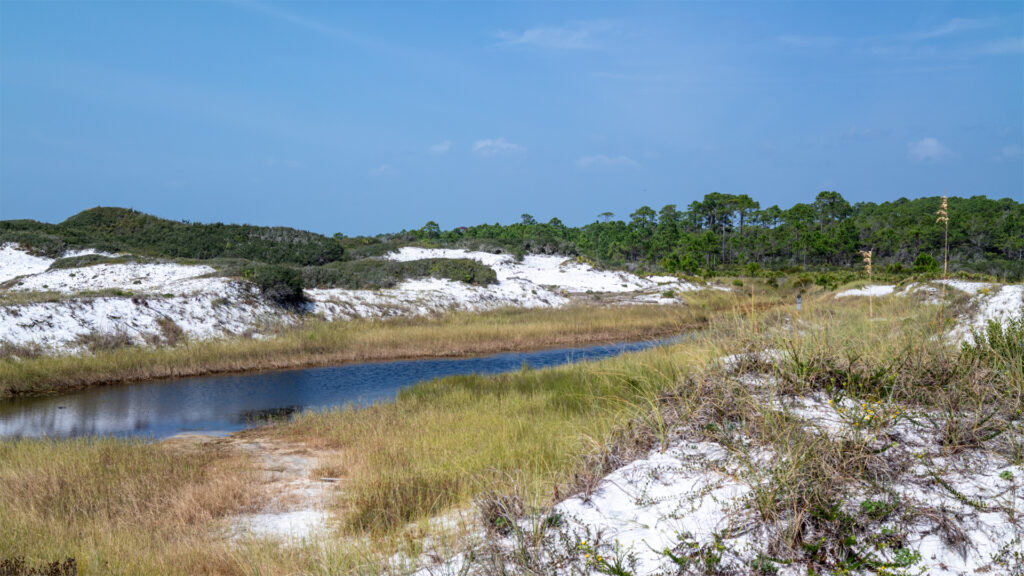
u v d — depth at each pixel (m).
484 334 25.41
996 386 6.01
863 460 5.08
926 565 4.13
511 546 4.86
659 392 7.32
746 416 6.04
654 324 28.34
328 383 18.06
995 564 4.09
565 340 26.06
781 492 4.73
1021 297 10.70
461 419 11.55
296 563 5.33
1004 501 4.51
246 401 15.74
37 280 33.44
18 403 15.40
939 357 6.56
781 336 7.35
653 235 115.06
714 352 7.66
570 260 52.03
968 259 73.50
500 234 103.50
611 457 6.12
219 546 5.98
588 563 4.43
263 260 46.12
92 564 5.63
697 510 4.90
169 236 48.88
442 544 5.32
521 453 8.37
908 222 92.69
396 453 9.23
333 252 49.72
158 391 16.88
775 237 99.31
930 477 4.88
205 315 23.80
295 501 7.70
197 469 9.12
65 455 9.41
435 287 35.47
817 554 4.32
